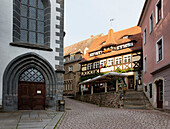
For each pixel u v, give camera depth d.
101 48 34.81
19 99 12.80
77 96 31.75
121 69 30.31
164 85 13.84
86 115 11.36
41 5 14.73
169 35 13.24
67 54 45.66
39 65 13.54
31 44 13.48
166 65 13.05
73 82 41.72
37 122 8.44
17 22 13.40
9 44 12.70
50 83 13.76
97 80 25.45
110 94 20.17
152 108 16.20
